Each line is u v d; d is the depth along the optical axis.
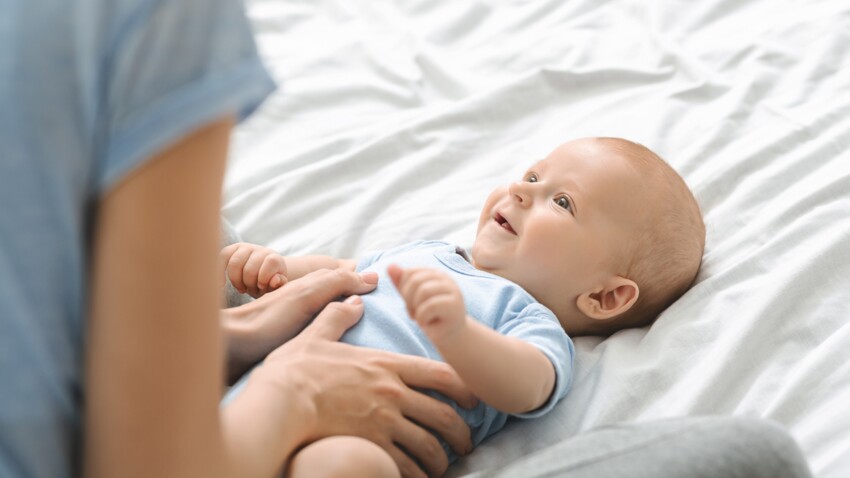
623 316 1.23
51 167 0.52
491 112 1.67
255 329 1.06
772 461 0.77
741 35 1.82
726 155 1.47
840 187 1.32
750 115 1.57
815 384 1.02
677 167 1.46
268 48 1.96
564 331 1.15
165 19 0.52
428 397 0.97
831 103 1.54
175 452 0.57
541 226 1.21
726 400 1.04
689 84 1.68
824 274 1.16
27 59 0.51
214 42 0.53
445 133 1.62
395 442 0.95
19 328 0.54
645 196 1.23
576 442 0.80
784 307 1.12
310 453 0.85
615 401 1.04
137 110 0.52
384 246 1.37
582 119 1.64
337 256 1.38
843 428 0.97
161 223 0.53
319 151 1.60
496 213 1.26
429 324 0.89
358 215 1.43
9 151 0.52
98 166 0.53
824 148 1.42
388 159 1.58
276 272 1.19
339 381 0.94
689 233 1.25
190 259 0.54
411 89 1.79
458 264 1.22
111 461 0.57
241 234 1.41
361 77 1.84
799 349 1.09
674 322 1.16
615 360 1.11
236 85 0.53
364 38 1.95
